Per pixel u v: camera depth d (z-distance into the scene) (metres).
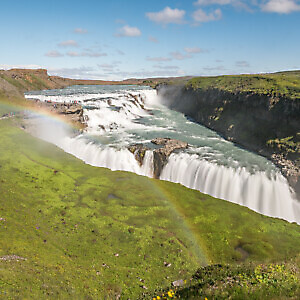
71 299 20.20
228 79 96.00
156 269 27.09
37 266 23.31
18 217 33.16
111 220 36.41
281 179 47.66
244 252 30.88
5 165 49.50
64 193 43.28
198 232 34.94
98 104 89.62
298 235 34.19
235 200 47.50
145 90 128.12
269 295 16.67
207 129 80.69
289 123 58.28
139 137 69.88
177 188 48.97
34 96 97.38
